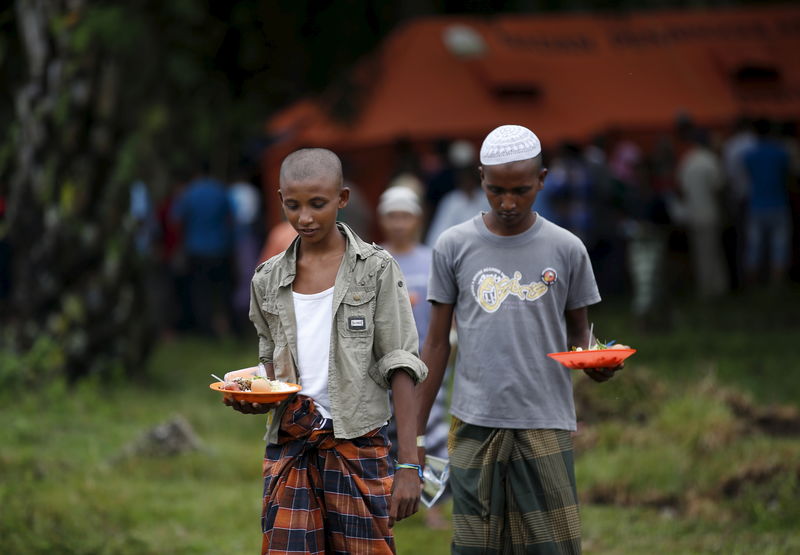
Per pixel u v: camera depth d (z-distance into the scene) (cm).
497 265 1394
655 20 5481
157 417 2964
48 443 2633
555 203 4297
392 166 4841
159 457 2462
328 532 1254
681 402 2653
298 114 4984
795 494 2133
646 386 2786
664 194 4309
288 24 5044
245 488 2297
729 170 4950
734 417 2652
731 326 4166
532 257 1389
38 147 3322
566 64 5181
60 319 3284
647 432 2547
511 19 5388
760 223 4706
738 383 3162
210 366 3816
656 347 3747
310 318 1252
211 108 4759
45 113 3306
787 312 4412
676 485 2247
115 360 3356
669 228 4662
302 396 1244
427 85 4953
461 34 4962
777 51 5362
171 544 1920
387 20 5566
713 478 2252
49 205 3303
